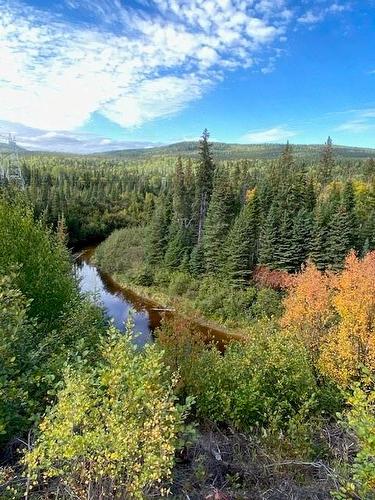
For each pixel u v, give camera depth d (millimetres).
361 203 57812
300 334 22781
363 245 45625
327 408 11938
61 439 4242
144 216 85750
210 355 12383
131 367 4945
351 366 19141
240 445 7680
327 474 6234
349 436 7930
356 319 20391
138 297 47781
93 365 7887
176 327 13141
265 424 9852
